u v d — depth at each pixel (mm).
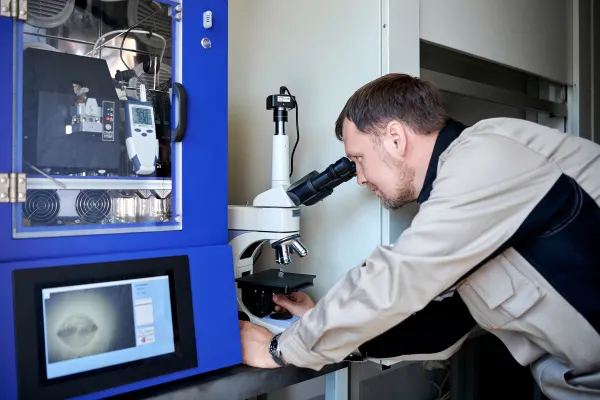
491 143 983
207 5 1289
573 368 1052
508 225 946
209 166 1281
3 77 961
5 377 885
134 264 1083
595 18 2615
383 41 1526
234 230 1496
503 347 2145
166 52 1252
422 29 1638
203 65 1277
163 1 1213
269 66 1923
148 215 1244
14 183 959
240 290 1478
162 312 1102
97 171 1146
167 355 1087
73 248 1035
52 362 938
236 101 2072
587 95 2568
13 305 916
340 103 1663
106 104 1173
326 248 1728
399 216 1584
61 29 1154
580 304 985
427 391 2203
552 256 991
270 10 1921
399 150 1154
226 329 1193
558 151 1036
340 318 1005
